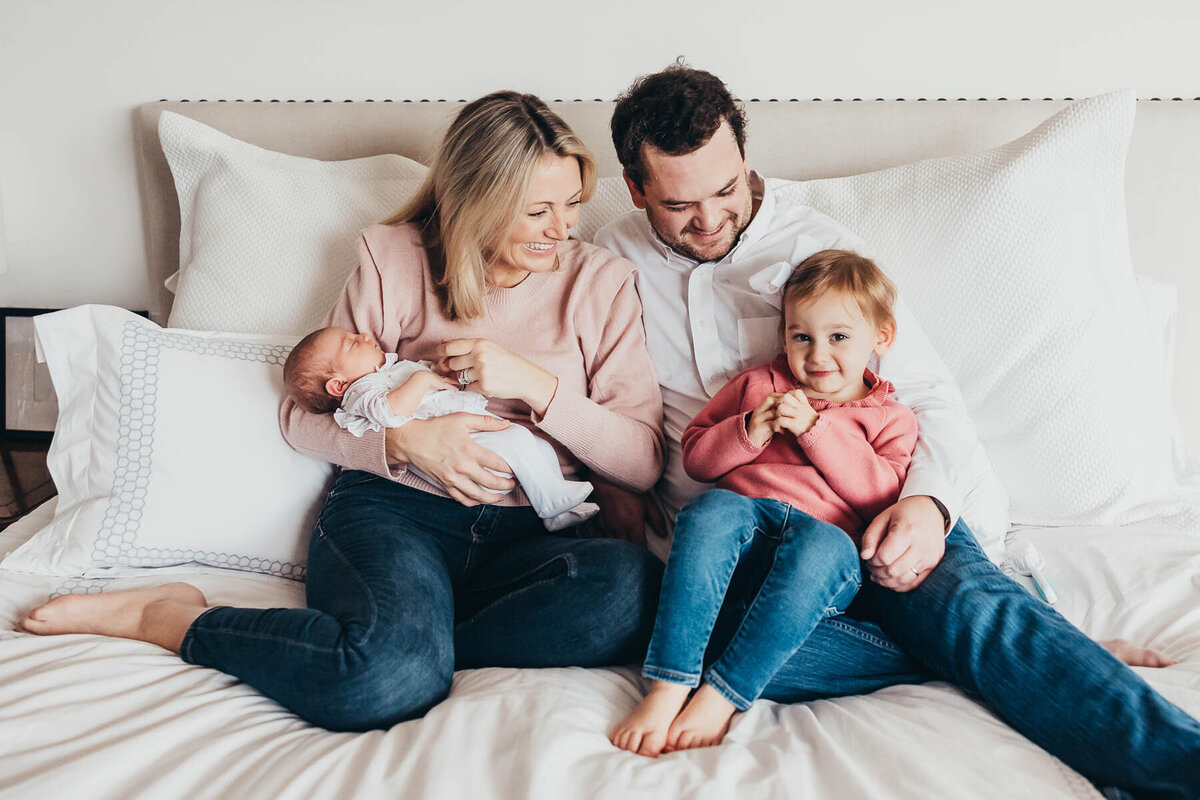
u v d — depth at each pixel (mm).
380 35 2031
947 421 1376
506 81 2031
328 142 1984
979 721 1056
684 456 1428
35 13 2082
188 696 1078
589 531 1555
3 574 1369
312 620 1130
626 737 1032
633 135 1366
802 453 1350
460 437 1346
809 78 1962
